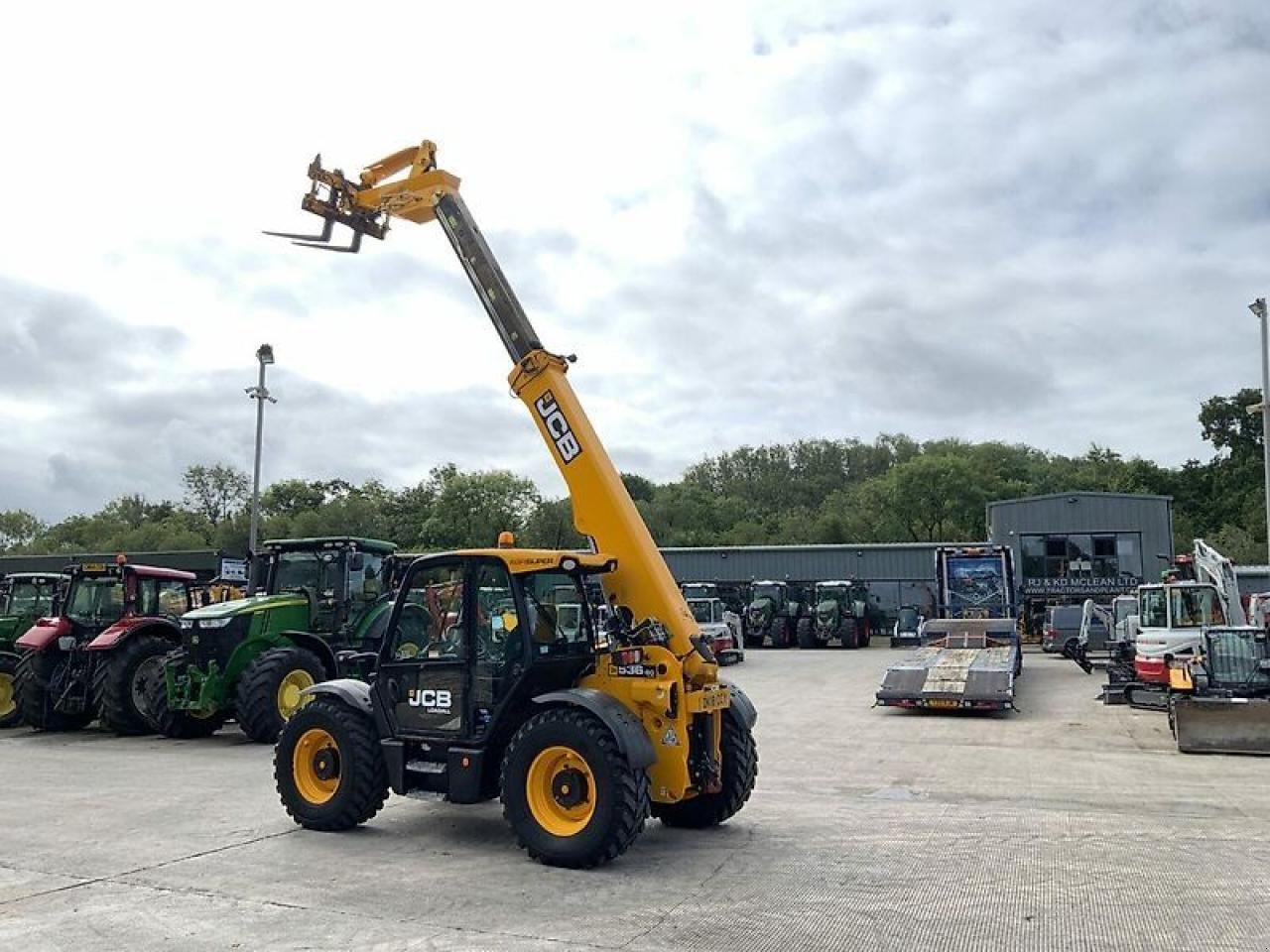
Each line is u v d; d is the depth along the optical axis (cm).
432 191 878
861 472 10056
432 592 772
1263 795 952
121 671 1373
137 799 930
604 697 701
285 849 736
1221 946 529
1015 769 1105
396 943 532
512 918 574
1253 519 5912
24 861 705
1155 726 1465
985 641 2014
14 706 1516
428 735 755
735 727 795
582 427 793
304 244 931
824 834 785
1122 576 3859
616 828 661
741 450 10325
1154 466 6550
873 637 4147
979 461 7350
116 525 7425
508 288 840
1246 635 1455
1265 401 2612
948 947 528
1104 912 586
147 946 529
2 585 1823
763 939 539
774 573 4528
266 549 1470
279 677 1272
